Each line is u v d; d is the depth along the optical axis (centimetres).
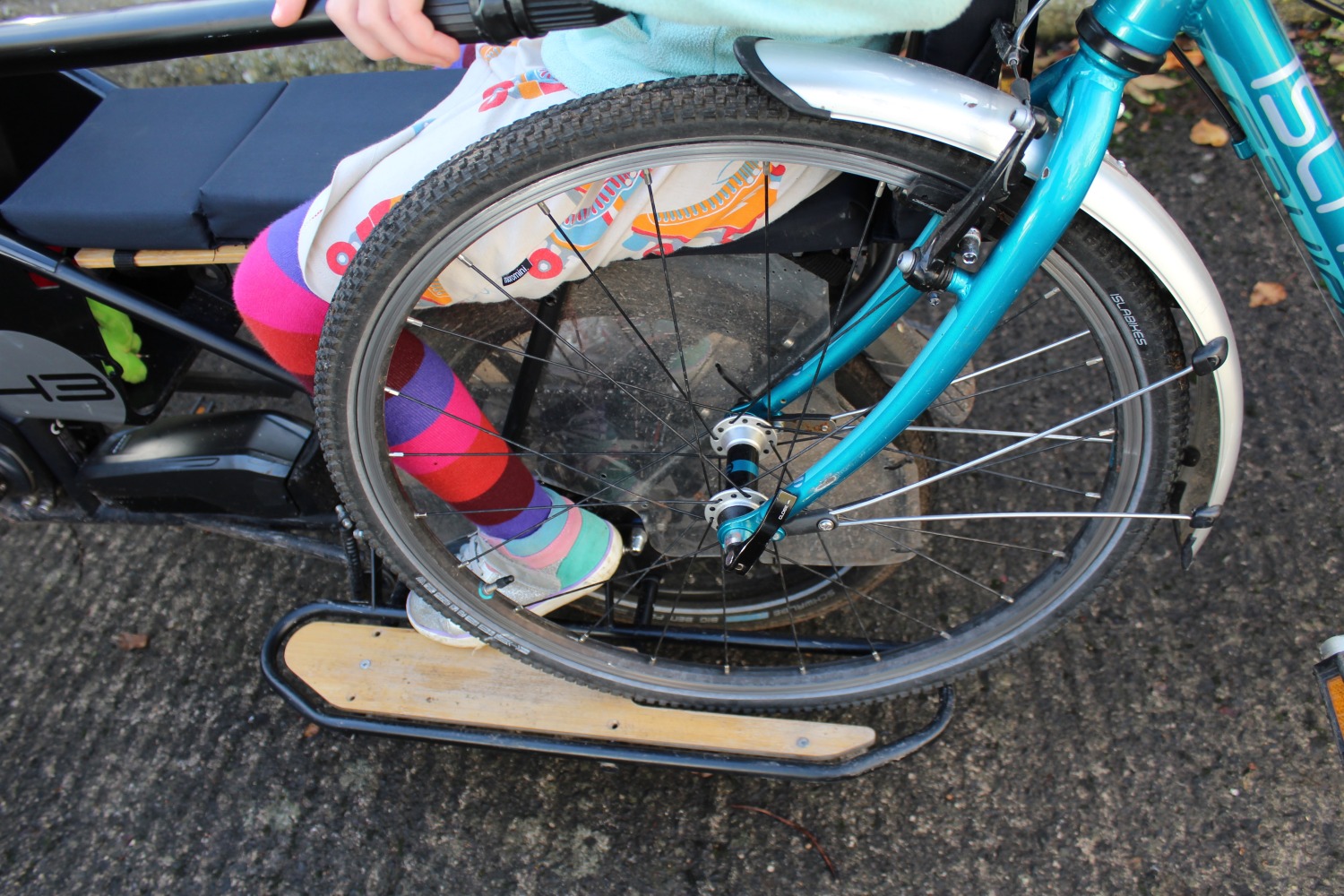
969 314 97
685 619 167
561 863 145
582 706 149
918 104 88
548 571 141
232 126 137
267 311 115
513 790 153
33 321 135
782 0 82
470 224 99
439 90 138
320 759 158
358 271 101
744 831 147
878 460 137
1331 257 104
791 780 144
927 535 155
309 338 119
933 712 158
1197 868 138
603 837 148
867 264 127
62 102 149
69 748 163
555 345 130
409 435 121
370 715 152
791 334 125
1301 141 96
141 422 151
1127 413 112
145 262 126
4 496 163
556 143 93
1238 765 147
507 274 109
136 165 130
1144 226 96
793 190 104
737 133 93
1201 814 143
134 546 190
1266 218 212
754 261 120
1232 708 153
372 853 148
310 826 151
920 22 83
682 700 146
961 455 190
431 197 97
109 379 144
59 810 155
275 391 178
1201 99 232
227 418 158
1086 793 147
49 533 193
